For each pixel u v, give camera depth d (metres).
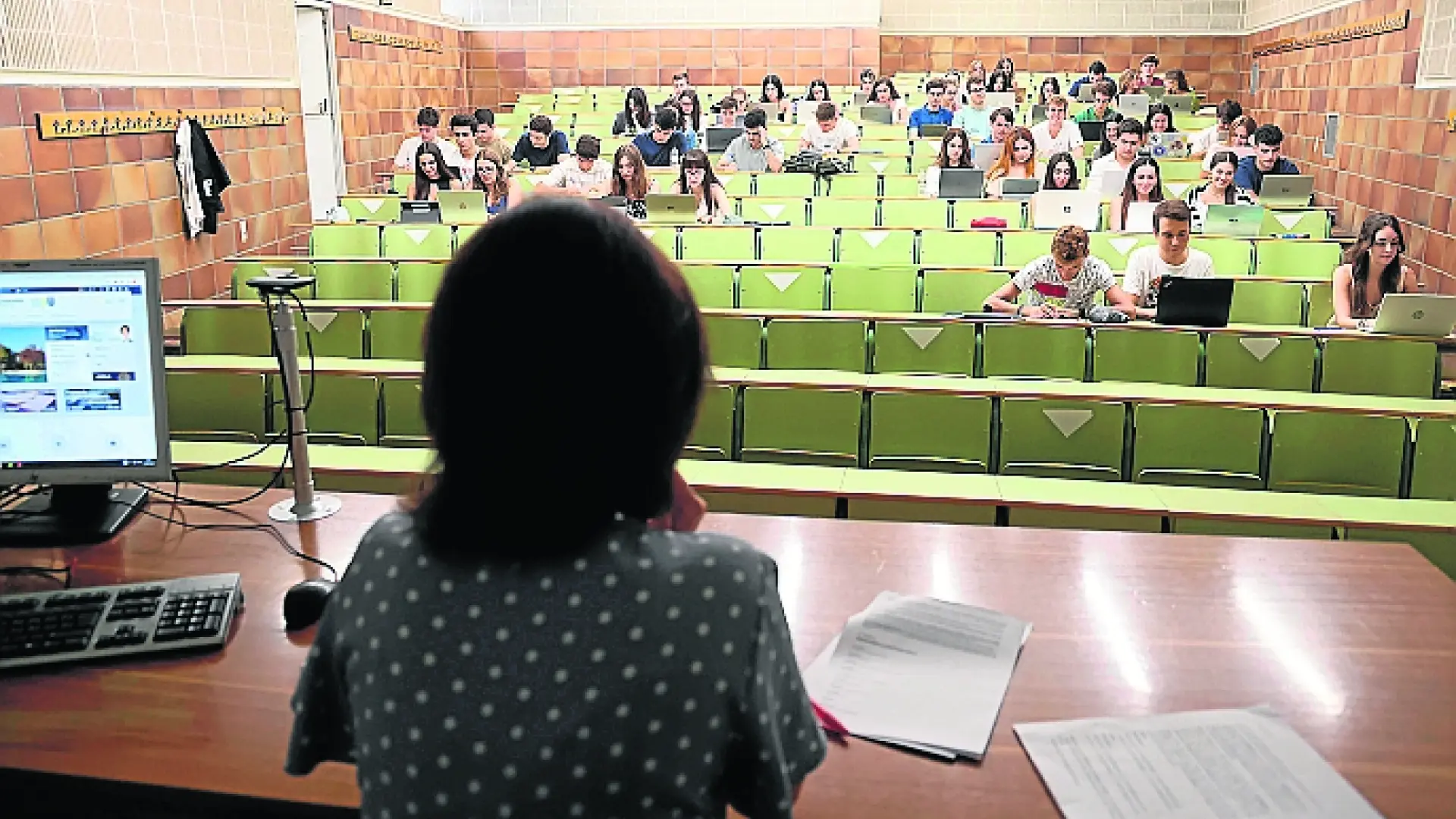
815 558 2.10
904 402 3.60
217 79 7.26
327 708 1.03
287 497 2.41
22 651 1.68
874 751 1.48
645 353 0.91
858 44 13.77
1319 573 2.06
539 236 0.91
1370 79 9.03
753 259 6.65
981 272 5.54
